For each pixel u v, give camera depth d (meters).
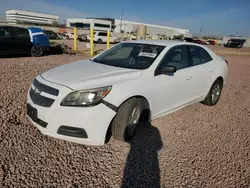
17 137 3.17
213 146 3.38
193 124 4.13
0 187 2.24
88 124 2.75
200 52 4.70
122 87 2.99
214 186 2.51
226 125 4.21
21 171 2.50
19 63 8.85
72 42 28.72
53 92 2.80
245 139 3.69
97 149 3.04
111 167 2.70
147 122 3.52
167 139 3.48
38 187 2.29
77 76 3.04
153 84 3.41
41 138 3.20
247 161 3.04
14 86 5.48
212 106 5.25
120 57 3.97
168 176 2.62
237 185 2.56
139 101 3.21
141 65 3.57
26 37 10.93
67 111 2.72
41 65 8.72
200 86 4.55
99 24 59.47
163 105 3.72
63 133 2.79
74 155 2.88
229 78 9.21
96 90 2.79
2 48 10.09
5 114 3.86
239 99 6.08
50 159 2.75
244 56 24.30
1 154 2.75
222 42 65.50
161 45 3.96
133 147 3.16
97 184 2.41
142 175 2.60
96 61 4.02
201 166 2.85
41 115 2.84
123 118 3.01
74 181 2.42
